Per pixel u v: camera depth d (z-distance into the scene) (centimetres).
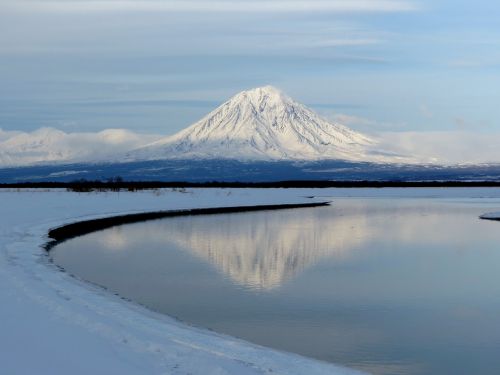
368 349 1686
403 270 2933
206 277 2669
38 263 2623
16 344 1409
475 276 2786
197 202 7600
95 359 1326
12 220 4294
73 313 1684
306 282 2598
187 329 1702
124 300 2089
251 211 6875
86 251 3384
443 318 2020
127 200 7350
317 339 1764
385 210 7281
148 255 3291
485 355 1655
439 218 6050
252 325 1894
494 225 5288
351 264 3106
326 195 12256
